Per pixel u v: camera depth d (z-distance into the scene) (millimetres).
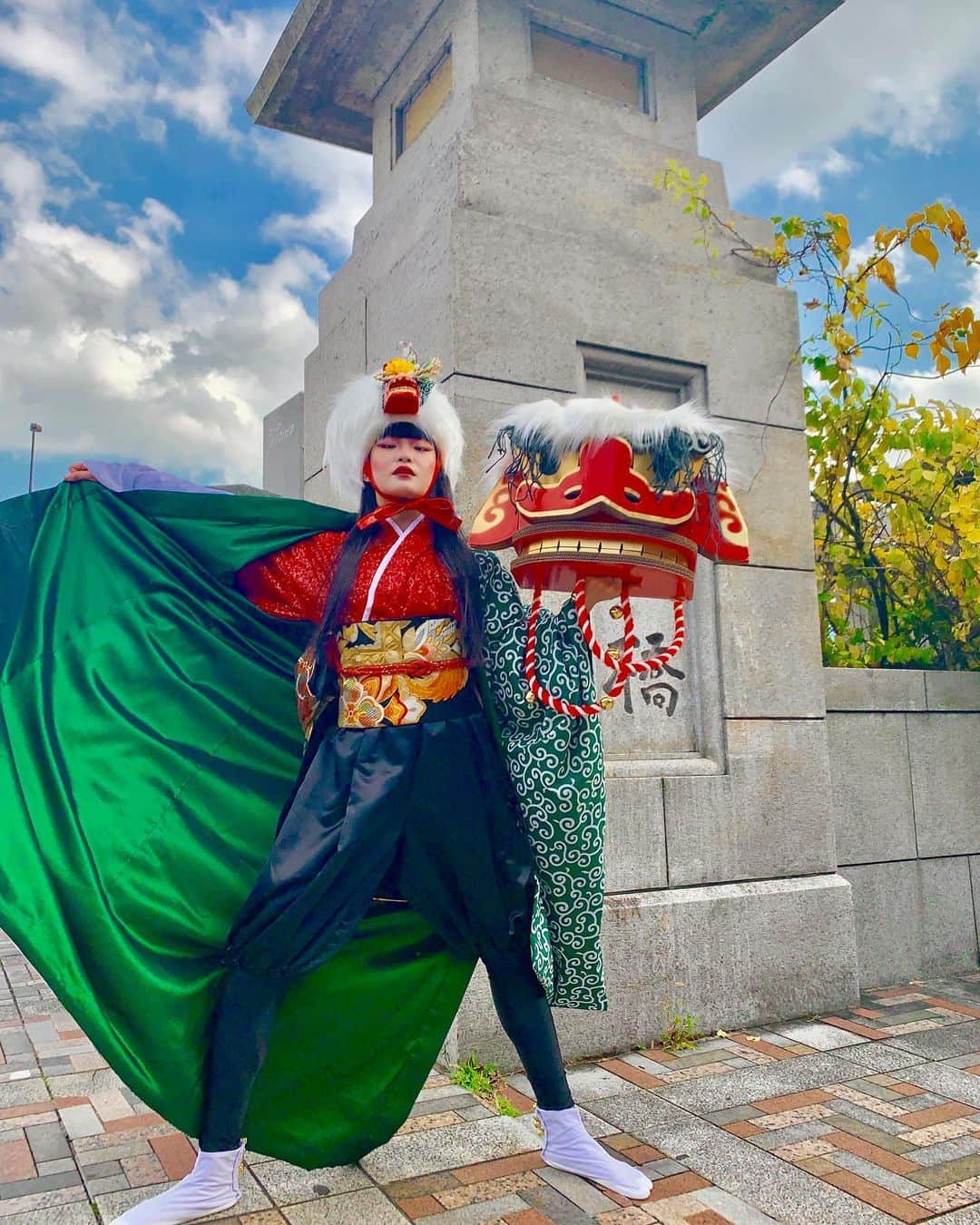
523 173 3557
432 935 2312
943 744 4348
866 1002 3791
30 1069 3045
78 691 2186
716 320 3811
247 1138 2127
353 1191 2188
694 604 3734
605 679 3484
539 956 2062
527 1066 2248
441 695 2127
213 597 2381
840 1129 2564
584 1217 2082
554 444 2025
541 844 2121
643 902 3307
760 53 4320
